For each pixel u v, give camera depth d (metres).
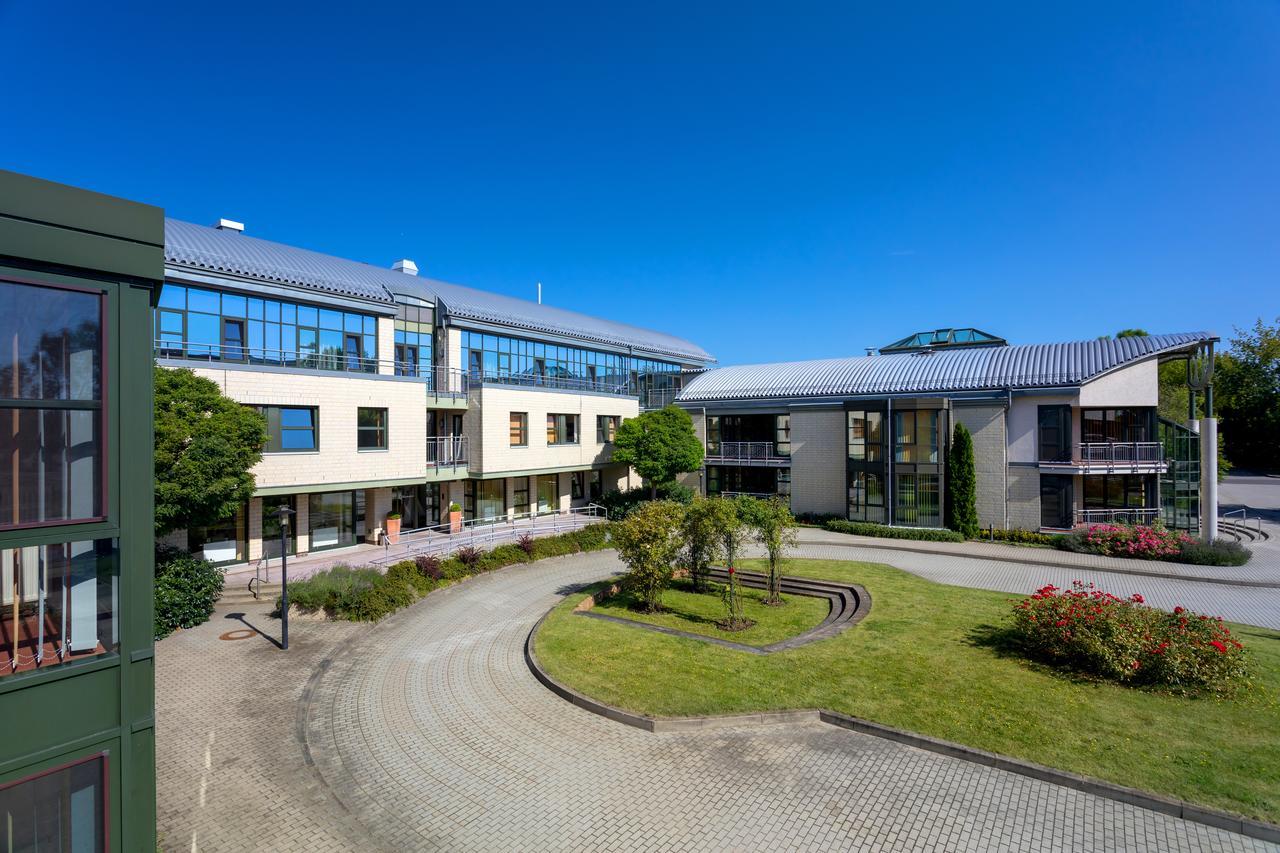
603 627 14.62
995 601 15.80
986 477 25.91
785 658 12.27
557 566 22.00
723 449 33.75
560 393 29.09
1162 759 8.28
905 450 26.44
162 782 8.74
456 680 12.21
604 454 32.22
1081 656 11.19
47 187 5.44
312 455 19.53
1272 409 43.97
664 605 16.78
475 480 27.05
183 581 14.89
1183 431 25.67
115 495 5.78
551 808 8.05
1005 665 11.49
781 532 17.39
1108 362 25.05
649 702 10.66
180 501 14.09
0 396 5.36
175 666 12.80
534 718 10.55
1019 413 25.45
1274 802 7.32
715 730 9.89
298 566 19.23
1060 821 7.39
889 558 21.97
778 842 7.24
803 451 30.33
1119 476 25.56
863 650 12.48
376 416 21.41
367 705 11.16
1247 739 8.68
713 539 16.72
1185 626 10.72
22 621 6.63
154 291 6.13
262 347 20.45
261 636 14.48
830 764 8.79
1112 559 20.83
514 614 16.48
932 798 7.93
